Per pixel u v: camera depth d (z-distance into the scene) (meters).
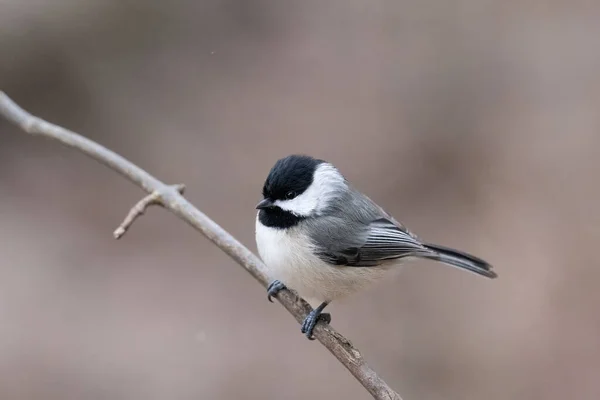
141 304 11.24
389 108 14.42
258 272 6.61
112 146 13.55
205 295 11.46
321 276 6.59
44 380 9.95
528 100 14.55
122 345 10.57
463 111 14.37
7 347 10.32
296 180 6.51
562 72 14.93
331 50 15.59
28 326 10.70
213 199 12.65
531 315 10.86
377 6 16.45
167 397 9.88
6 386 9.77
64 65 14.02
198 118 14.07
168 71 14.78
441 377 10.15
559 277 11.40
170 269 11.88
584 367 10.16
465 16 16.16
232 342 10.71
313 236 6.49
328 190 6.74
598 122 13.98
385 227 7.12
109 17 14.32
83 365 10.22
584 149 13.45
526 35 15.79
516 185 13.02
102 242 12.30
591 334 10.53
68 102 14.03
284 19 16.22
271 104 14.42
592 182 12.92
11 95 13.71
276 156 13.41
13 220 12.51
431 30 15.92
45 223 12.52
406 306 11.02
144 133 13.80
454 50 15.48
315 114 14.24
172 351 10.54
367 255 6.83
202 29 15.49
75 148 7.43
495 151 13.63
